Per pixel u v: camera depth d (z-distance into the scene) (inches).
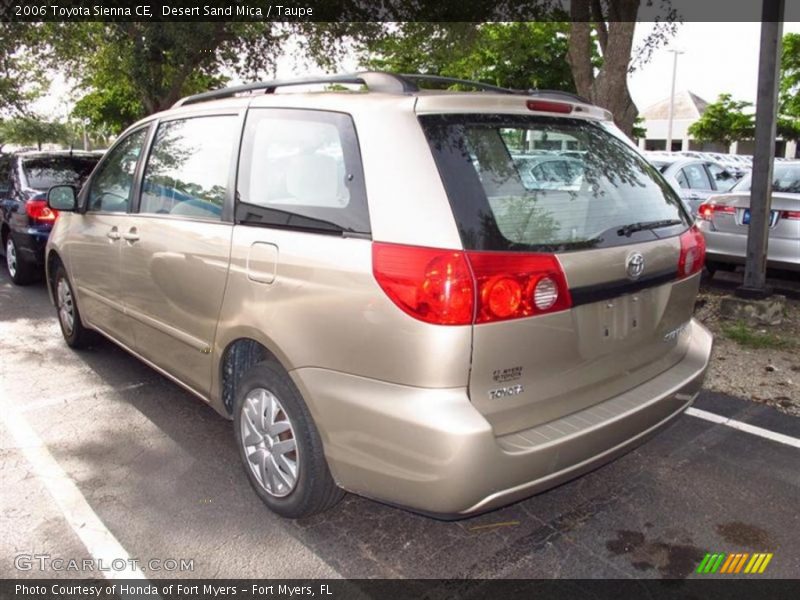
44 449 153.1
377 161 105.3
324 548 118.6
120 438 158.7
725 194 302.0
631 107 294.4
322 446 112.9
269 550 118.0
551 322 102.5
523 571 113.1
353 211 106.5
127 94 652.7
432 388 96.7
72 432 161.6
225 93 147.6
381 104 109.2
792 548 119.0
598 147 123.7
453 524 126.0
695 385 129.0
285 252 114.3
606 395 115.6
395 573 112.6
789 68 1136.2
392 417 98.7
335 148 112.7
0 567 112.4
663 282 122.2
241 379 130.2
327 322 106.3
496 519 128.0
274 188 122.6
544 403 105.7
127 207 169.3
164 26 414.6
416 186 100.3
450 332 94.8
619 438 111.8
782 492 136.7
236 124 136.2
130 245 162.1
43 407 175.6
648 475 143.4
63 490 135.9
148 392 185.6
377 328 100.0
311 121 118.7
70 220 202.4
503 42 589.6
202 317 136.3
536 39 806.5
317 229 111.4
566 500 134.3
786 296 300.5
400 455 99.0
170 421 167.8
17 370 201.8
